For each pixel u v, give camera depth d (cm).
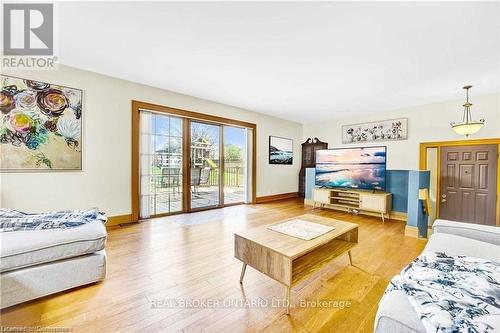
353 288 177
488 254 144
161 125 384
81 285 171
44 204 272
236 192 518
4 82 248
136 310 147
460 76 296
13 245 144
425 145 432
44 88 269
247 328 133
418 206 299
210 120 438
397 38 209
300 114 537
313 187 507
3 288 138
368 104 438
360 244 274
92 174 306
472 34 199
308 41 217
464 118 391
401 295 96
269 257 159
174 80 328
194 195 436
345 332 131
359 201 412
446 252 148
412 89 349
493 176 370
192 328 133
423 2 161
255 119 528
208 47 231
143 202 362
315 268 170
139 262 216
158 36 211
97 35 211
